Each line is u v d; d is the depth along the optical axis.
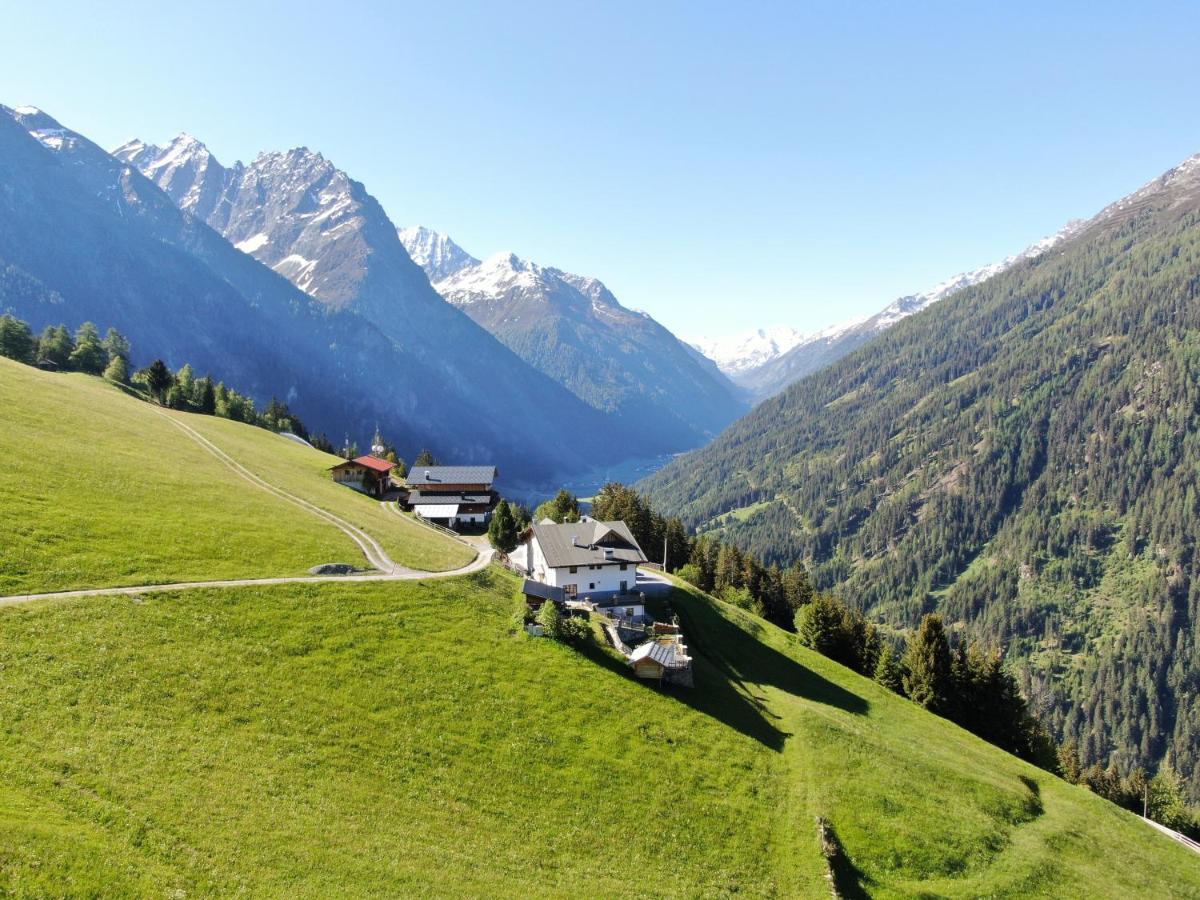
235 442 127.56
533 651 63.91
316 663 51.28
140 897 25.98
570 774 48.91
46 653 41.56
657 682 66.81
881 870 49.22
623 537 91.94
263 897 28.92
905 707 92.81
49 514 59.66
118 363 167.25
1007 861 54.56
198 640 48.88
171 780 34.66
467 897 33.97
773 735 65.44
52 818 28.69
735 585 160.38
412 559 79.38
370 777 41.53
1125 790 113.88
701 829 47.84
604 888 38.81
